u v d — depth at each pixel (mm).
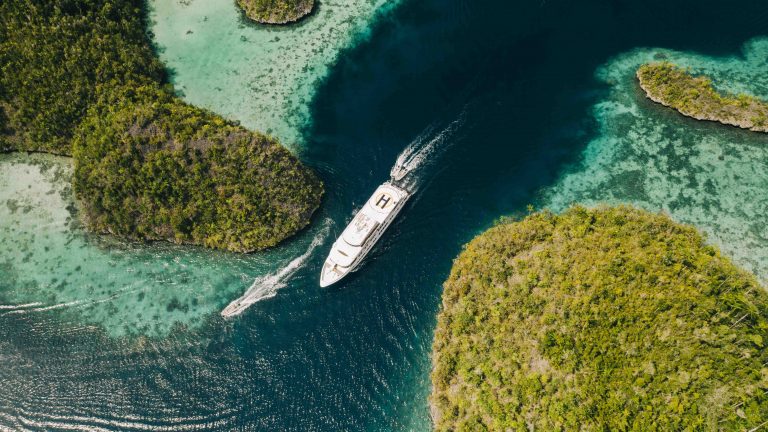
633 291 62156
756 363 56219
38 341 67125
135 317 68375
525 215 75812
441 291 69125
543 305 63562
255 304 68375
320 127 84750
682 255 65062
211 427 60938
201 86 89562
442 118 85375
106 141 76062
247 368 64188
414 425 60625
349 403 61938
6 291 71000
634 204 76875
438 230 74188
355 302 68125
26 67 81438
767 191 77125
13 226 76000
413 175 79062
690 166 80375
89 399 63062
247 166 75000
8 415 62562
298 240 73500
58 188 78875
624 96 88562
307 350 65188
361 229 70562
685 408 54344
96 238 74812
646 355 57875
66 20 86312
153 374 64312
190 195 74000
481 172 79938
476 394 59875
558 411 56156
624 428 54188
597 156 81938
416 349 65188
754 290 61906
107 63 84250
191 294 69750
